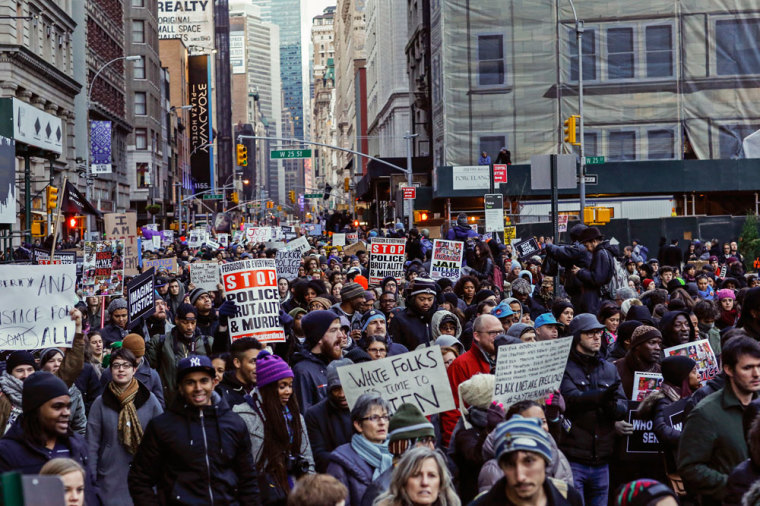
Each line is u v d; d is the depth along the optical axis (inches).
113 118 3019.2
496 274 788.0
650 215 1862.7
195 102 5487.2
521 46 1892.2
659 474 338.6
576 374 336.5
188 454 261.6
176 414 266.2
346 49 6318.9
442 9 1900.8
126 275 795.4
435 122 2106.3
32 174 1961.1
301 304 535.8
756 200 1859.0
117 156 3120.1
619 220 1619.1
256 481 273.3
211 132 5546.3
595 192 1847.9
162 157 4001.0
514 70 1894.7
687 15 1868.8
